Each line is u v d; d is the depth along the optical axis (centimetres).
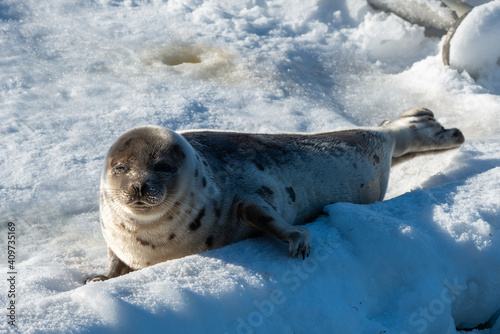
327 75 1377
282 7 1611
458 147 1004
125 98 1139
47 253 735
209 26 1484
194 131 770
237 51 1377
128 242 663
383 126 971
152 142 636
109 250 702
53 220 820
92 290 496
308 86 1300
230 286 548
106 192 645
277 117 1131
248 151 760
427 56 1470
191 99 1152
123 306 483
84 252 749
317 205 807
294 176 782
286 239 637
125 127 1034
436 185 904
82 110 1088
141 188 600
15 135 995
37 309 477
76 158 947
